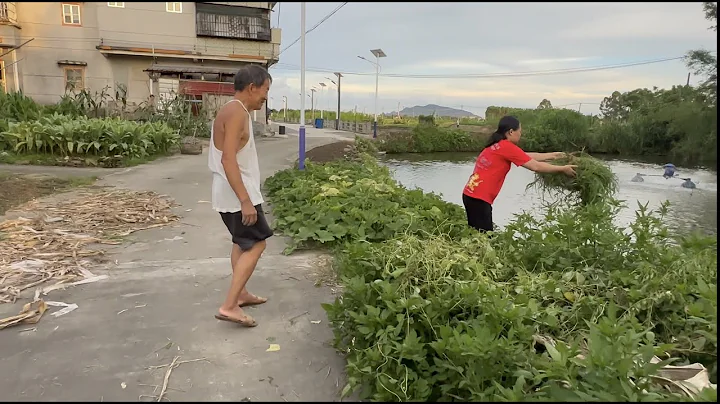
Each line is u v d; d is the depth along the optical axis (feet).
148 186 27.32
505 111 150.92
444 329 7.79
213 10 78.38
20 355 9.13
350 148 64.75
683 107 80.28
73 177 29.91
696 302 8.76
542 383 7.66
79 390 8.05
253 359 9.09
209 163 10.46
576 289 10.52
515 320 8.41
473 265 10.73
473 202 15.07
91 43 74.49
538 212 26.78
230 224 10.32
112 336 9.89
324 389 8.20
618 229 12.99
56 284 12.48
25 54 71.97
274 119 259.39
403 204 19.92
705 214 32.73
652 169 66.33
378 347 8.05
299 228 16.22
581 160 15.79
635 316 9.20
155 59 77.00
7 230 17.06
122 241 16.47
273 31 82.53
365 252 11.46
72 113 55.21
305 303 11.60
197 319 10.70
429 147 102.63
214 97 76.23
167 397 7.89
